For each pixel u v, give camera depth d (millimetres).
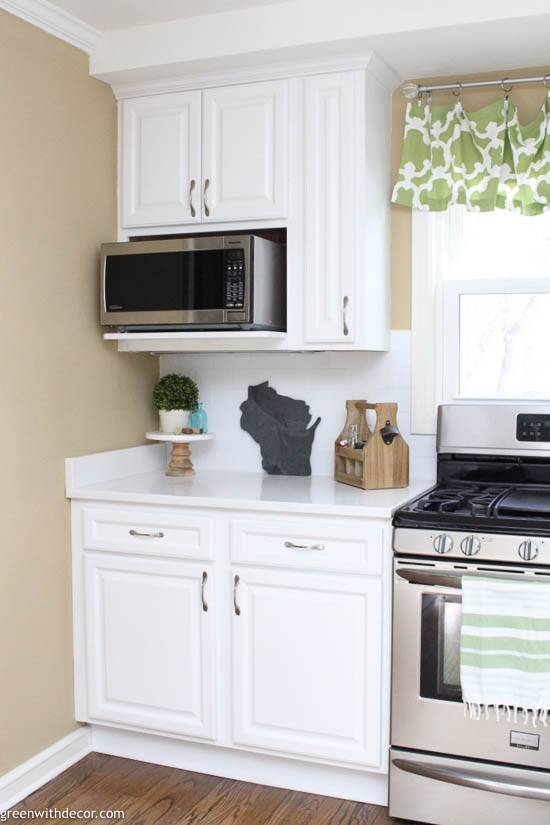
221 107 2887
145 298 2857
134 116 3027
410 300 3035
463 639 2316
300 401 3188
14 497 2617
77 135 2863
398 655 2436
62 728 2850
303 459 3176
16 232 2600
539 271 2920
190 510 2711
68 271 2840
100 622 2861
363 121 2725
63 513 2848
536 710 2264
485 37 2588
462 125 2885
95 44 2881
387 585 2480
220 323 2758
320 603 2557
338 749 2562
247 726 2678
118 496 2785
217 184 2900
